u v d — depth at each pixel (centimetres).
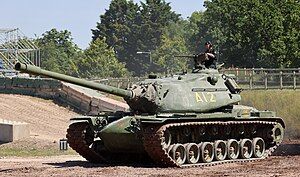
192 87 2331
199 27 11612
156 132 2062
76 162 2425
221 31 9206
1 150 3178
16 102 4884
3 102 4834
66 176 1911
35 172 2041
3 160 2606
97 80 5475
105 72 10688
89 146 2309
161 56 12019
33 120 4456
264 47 6975
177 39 13350
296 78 4525
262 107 3931
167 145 2123
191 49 12012
